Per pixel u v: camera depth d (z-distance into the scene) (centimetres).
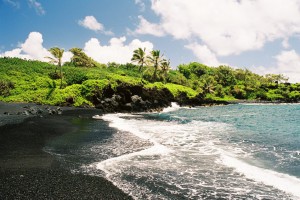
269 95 11938
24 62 9056
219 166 1634
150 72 9219
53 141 2184
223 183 1367
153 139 2461
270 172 1548
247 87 12312
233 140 2494
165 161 1727
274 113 5800
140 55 9050
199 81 12006
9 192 1193
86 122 3366
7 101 5397
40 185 1280
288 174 1515
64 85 6538
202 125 3538
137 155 1855
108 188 1277
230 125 3603
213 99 9181
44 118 3412
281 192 1261
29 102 5353
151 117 4384
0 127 2570
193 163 1692
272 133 2958
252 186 1332
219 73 13700
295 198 1197
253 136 2728
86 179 1380
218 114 5291
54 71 8075
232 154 1958
